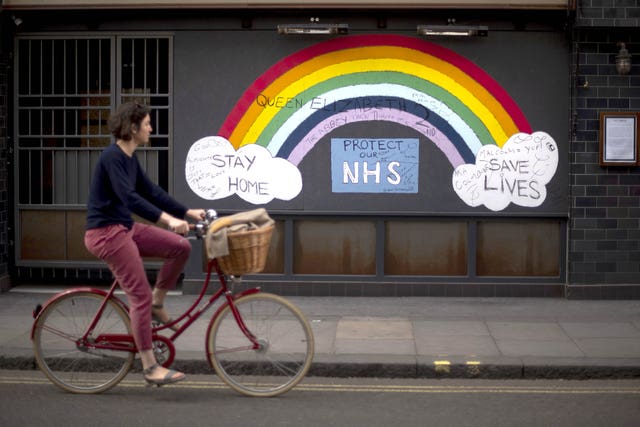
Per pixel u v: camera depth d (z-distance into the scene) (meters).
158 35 10.44
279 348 6.62
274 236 10.51
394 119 10.34
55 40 10.66
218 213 10.50
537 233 10.39
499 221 10.40
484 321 9.04
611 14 9.95
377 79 10.30
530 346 7.93
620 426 5.89
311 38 10.30
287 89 10.38
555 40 10.21
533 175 10.30
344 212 10.40
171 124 10.52
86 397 6.59
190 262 10.52
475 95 10.27
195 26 10.38
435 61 10.27
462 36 10.20
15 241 10.86
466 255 10.41
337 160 10.39
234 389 6.61
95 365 6.73
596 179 10.19
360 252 10.48
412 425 5.89
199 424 5.88
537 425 5.90
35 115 10.78
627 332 8.51
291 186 10.44
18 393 6.71
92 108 10.66
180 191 10.53
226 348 6.62
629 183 10.18
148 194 6.61
